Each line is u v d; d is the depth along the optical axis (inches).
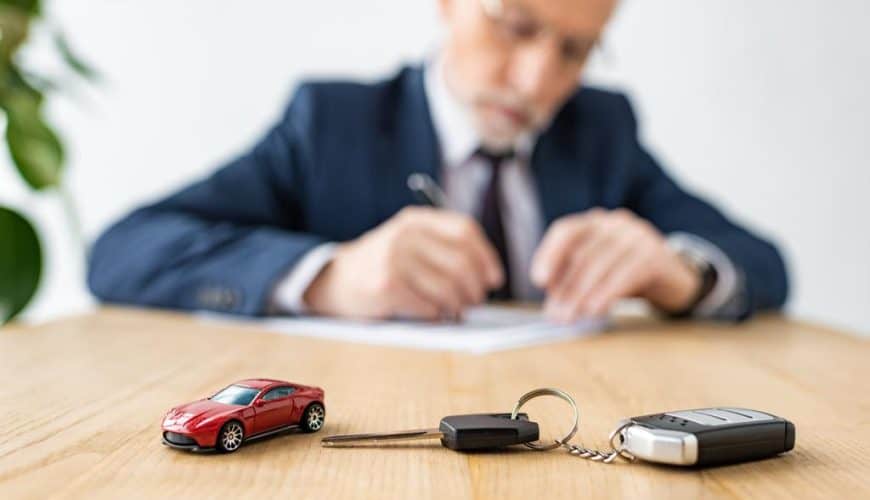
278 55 98.3
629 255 49.7
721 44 96.2
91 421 21.9
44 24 63.1
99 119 97.8
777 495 16.2
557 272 49.4
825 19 95.0
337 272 48.6
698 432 17.8
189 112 98.3
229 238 52.1
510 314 52.1
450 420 19.7
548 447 19.6
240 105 98.6
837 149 96.7
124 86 97.8
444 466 17.9
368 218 66.7
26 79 60.9
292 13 97.7
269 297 48.2
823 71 95.7
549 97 61.9
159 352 35.2
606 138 72.1
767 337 44.6
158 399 25.0
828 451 19.9
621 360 35.3
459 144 67.1
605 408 24.8
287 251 49.0
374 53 98.3
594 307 48.8
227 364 32.1
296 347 37.3
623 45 96.7
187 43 97.7
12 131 55.5
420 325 45.4
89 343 37.6
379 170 66.7
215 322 46.3
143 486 16.1
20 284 53.4
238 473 17.1
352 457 18.5
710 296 52.4
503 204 68.2
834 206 97.3
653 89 97.2
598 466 18.2
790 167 97.1
